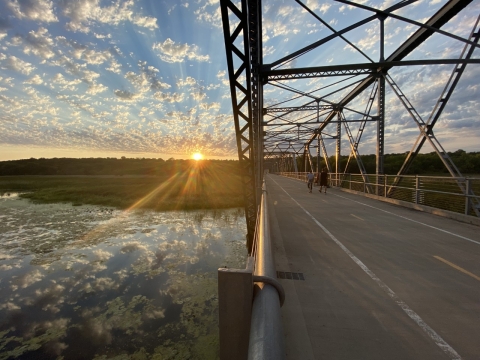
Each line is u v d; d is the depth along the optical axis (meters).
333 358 2.38
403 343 2.59
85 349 4.94
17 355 4.86
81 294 7.03
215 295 6.79
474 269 4.46
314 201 13.80
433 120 10.59
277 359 0.88
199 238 12.48
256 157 9.75
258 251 2.15
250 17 6.31
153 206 22.81
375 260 4.89
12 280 8.02
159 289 7.20
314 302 3.37
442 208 9.62
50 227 15.41
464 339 2.65
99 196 29.78
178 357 4.65
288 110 19.97
